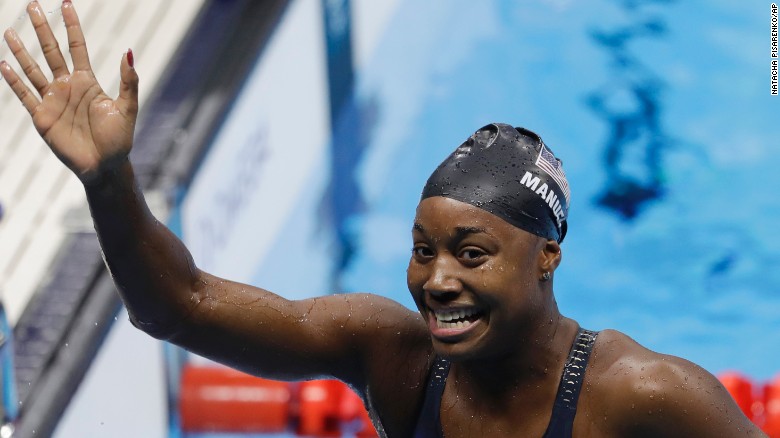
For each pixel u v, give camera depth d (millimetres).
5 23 38625
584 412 8344
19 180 35531
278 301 9367
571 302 37531
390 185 39969
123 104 8383
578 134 42375
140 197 8695
